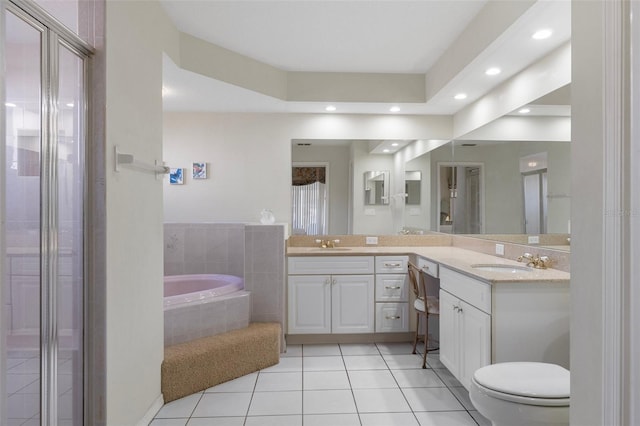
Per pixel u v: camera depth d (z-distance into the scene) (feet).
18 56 4.73
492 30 8.49
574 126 3.99
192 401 8.87
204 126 14.58
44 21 5.14
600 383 3.59
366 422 7.97
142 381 7.68
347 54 11.67
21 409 4.83
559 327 7.63
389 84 13.25
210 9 9.04
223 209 14.60
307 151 14.83
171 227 13.92
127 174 7.03
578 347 3.93
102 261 6.26
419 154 14.83
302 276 12.85
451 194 14.08
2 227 4.36
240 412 8.37
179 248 13.94
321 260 12.87
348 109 14.15
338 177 14.92
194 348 9.59
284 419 8.08
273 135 14.73
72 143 5.86
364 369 10.76
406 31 10.14
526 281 7.54
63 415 5.68
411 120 14.92
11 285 4.66
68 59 5.75
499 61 9.53
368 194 14.98
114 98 6.56
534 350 7.61
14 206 4.70
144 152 7.80
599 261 3.60
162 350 8.76
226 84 11.37
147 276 7.91
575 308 3.98
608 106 3.45
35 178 5.05
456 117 14.56
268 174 14.70
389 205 14.99
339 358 11.61
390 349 12.41
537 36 8.18
